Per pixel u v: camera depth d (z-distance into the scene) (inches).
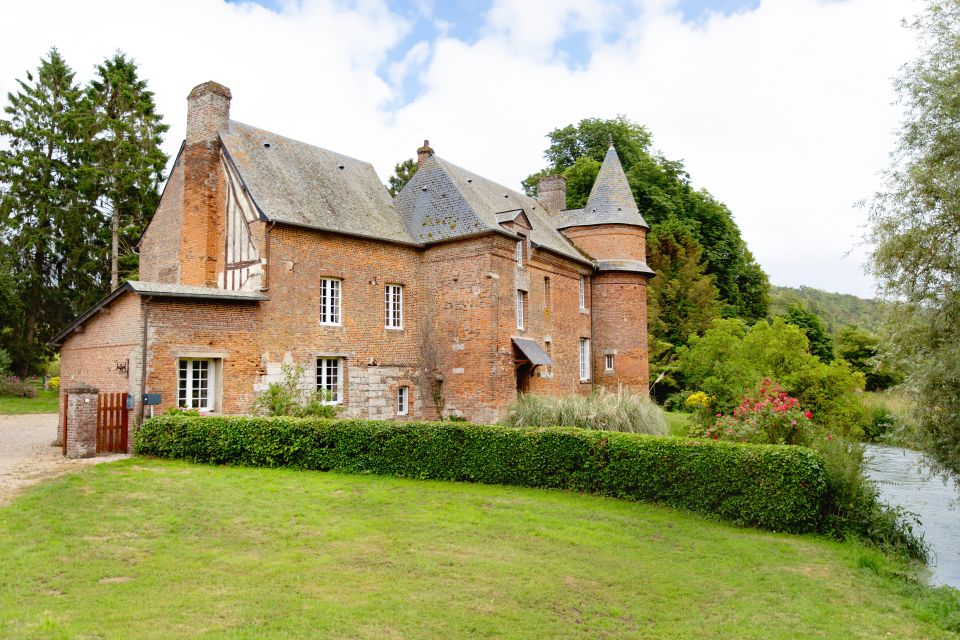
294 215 779.4
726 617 295.1
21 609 252.2
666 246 1640.0
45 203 1423.5
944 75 483.8
